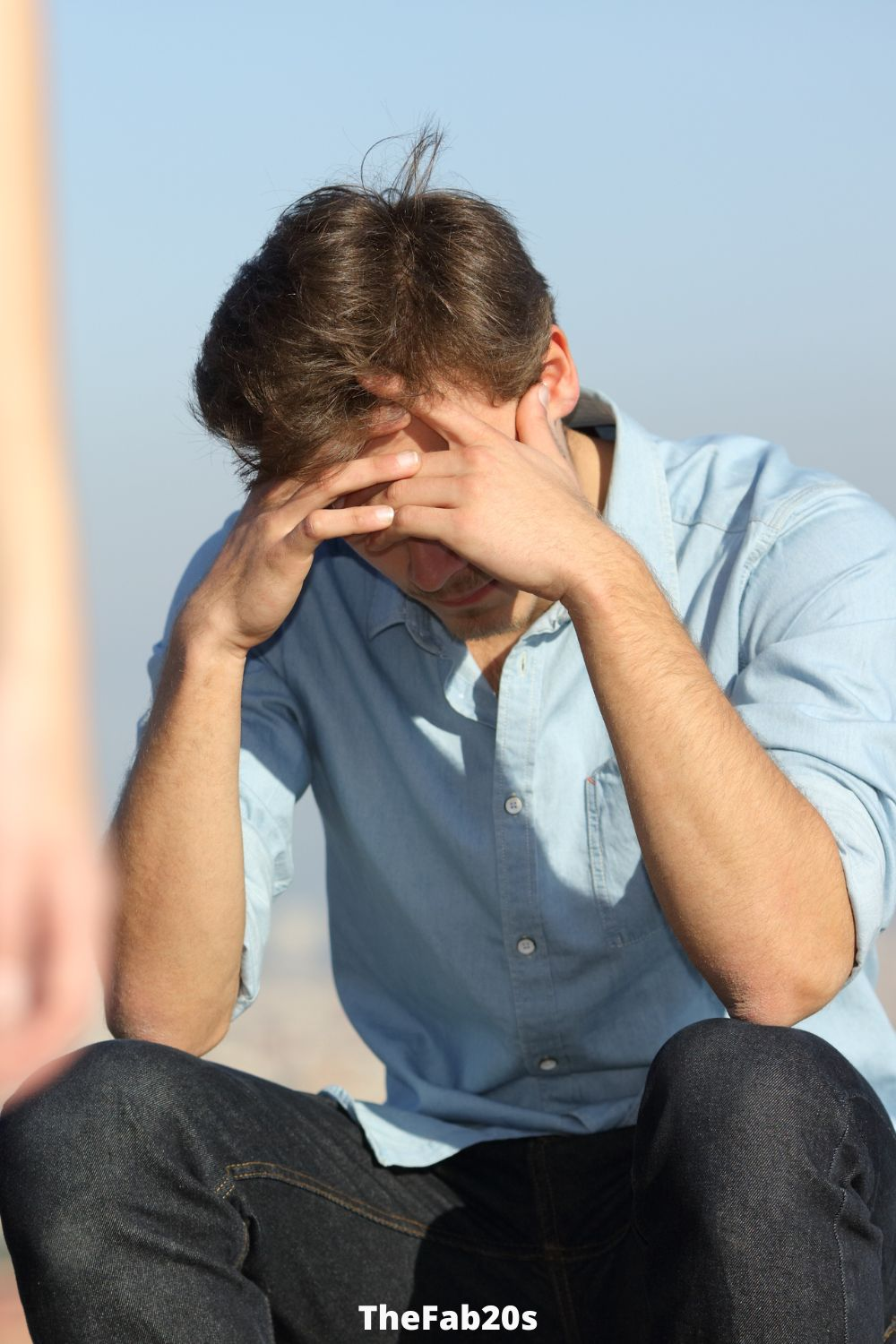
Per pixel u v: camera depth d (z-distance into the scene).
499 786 2.53
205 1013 2.55
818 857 2.15
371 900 2.70
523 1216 2.34
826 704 2.36
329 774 2.75
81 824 0.32
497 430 2.42
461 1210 2.34
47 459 0.32
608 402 2.77
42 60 0.33
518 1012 2.52
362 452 2.42
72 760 0.32
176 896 2.49
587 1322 2.30
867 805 2.27
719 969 2.16
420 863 2.62
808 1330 1.60
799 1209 1.63
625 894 2.49
